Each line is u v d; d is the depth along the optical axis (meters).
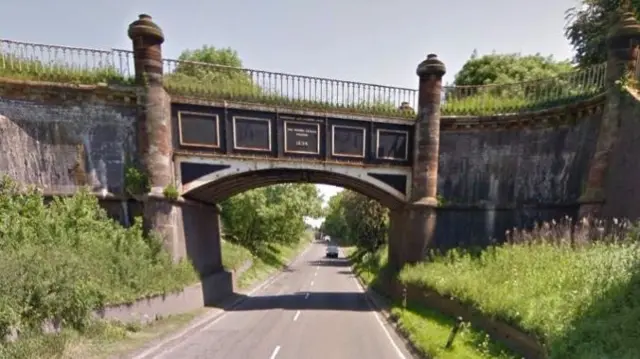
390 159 17.27
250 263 30.61
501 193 16.25
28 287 7.89
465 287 11.32
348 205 43.34
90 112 13.81
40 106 13.18
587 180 13.41
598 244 9.96
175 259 14.48
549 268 9.73
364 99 17.12
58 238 10.17
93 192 13.69
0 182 11.16
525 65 30.44
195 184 15.21
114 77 14.04
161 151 14.20
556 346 6.51
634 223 10.55
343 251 75.06
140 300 11.44
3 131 12.43
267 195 38.22
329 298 21.03
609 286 7.22
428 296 14.01
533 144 15.68
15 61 13.19
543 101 15.71
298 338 11.59
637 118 11.55
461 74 33.22
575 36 20.70
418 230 16.78
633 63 12.62
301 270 39.75
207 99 15.19
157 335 10.62
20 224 9.67
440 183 17.17
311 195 48.28
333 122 16.61
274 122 15.98
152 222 13.96
